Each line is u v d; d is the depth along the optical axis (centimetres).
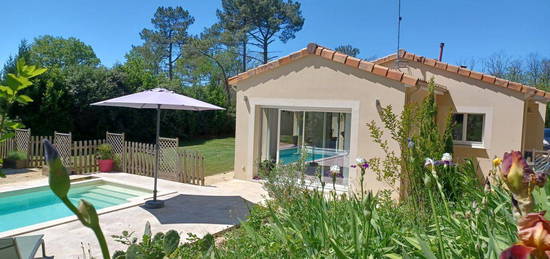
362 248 295
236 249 413
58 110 1905
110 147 1462
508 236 249
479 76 1228
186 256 314
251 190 1145
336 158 1177
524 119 1245
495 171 370
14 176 1334
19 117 1759
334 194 474
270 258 355
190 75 4988
